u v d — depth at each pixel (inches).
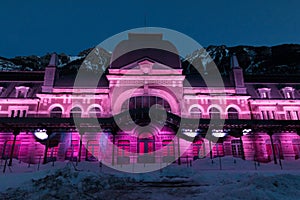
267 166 838.5
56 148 1070.4
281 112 1192.8
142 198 385.4
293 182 406.0
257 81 1338.6
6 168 773.9
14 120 876.6
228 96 1200.2
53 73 1225.4
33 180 460.4
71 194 385.1
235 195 352.8
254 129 971.3
